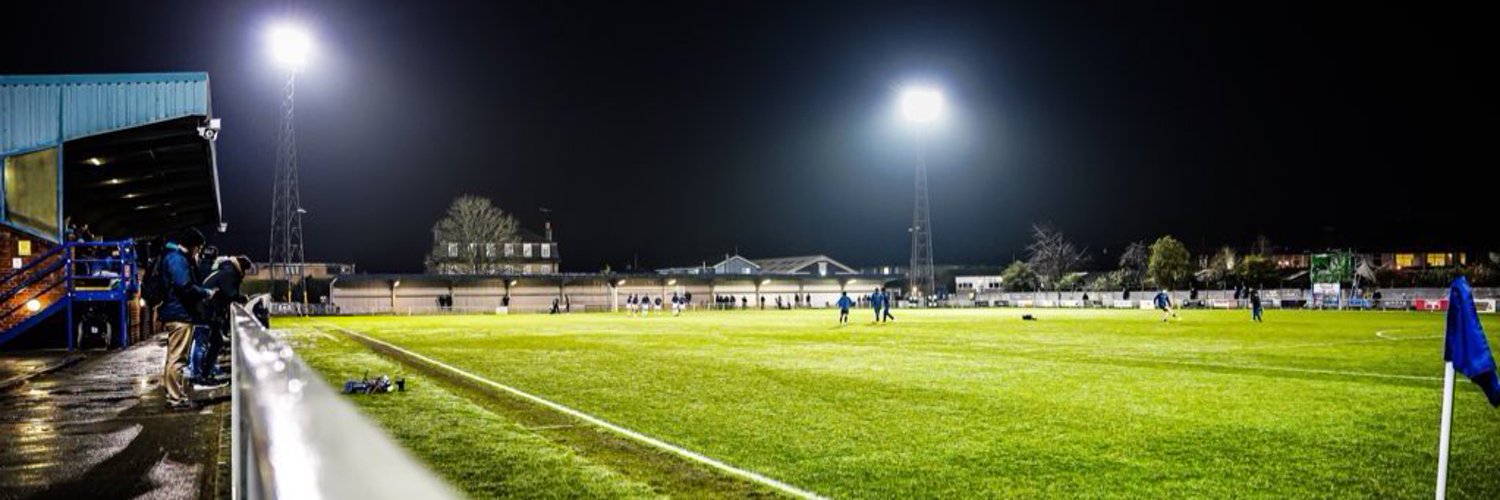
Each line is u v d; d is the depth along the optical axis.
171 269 9.55
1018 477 7.54
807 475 7.59
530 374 15.87
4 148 20.55
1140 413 10.93
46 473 6.32
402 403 11.37
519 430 9.33
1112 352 20.75
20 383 12.21
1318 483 7.33
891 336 28.16
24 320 19.36
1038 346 22.98
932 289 71.75
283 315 60.31
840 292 93.81
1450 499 6.84
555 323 42.47
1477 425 10.02
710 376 15.39
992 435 9.45
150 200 34.62
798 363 17.95
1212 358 18.92
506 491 6.81
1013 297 79.00
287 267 59.66
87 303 20.81
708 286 87.62
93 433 7.96
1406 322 37.00
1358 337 26.50
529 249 111.88
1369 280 65.25
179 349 9.68
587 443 8.99
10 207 20.58
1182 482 7.37
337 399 1.89
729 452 8.54
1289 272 79.25
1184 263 74.88
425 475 1.33
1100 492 7.05
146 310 25.14
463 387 13.88
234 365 5.29
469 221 91.75
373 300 73.12
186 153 27.91
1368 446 8.83
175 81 23.66
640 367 17.19
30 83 21.22
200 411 9.37
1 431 8.07
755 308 83.38
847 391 13.18
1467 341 6.35
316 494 1.37
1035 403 11.84
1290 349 21.61
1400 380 14.51
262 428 1.92
